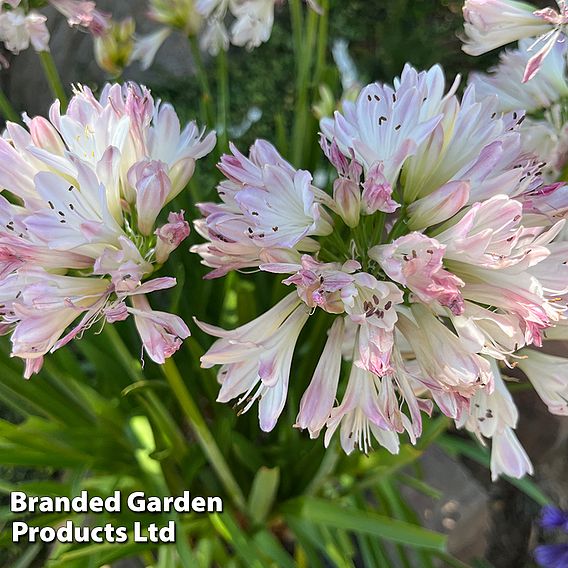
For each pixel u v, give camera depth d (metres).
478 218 0.24
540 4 0.73
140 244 0.26
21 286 0.25
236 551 0.42
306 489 0.44
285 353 0.27
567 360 0.31
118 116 0.26
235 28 0.45
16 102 0.81
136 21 0.88
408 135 0.26
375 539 0.42
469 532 0.58
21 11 0.37
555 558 0.50
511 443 0.32
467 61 0.89
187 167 0.27
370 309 0.24
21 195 0.26
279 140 0.48
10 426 0.37
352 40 0.94
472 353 0.25
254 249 0.25
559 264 0.26
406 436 0.42
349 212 0.25
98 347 0.46
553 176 0.34
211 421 0.49
